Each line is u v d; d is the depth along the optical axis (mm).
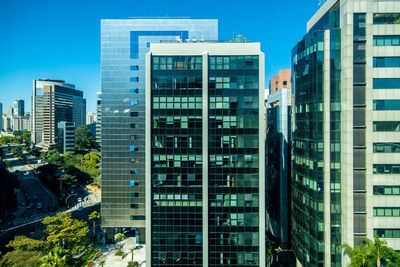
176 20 66875
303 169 46594
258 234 42812
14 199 92312
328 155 40875
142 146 67500
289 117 66125
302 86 47000
